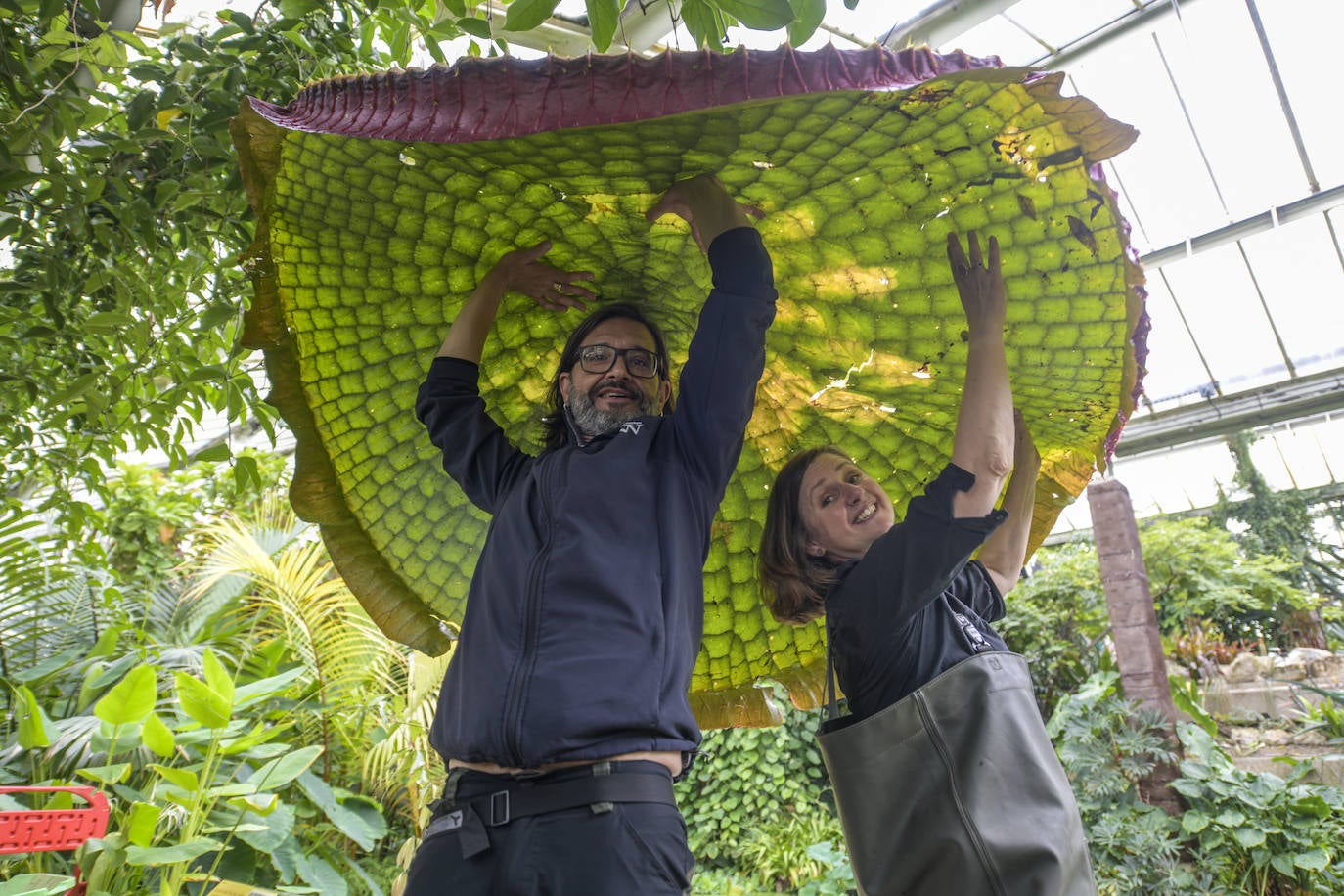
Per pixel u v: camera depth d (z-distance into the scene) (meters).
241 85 2.21
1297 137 7.35
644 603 1.18
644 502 1.28
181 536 7.23
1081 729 6.11
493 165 1.23
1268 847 5.18
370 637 4.72
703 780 7.89
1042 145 1.10
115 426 2.58
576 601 1.17
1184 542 10.32
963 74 0.90
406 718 4.64
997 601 1.58
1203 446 13.62
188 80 2.20
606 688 1.09
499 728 1.09
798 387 1.65
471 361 1.54
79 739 3.09
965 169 1.16
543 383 1.74
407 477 1.63
